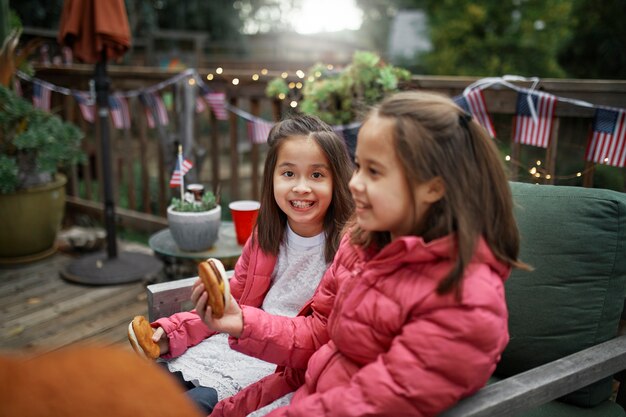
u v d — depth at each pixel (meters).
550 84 2.49
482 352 0.94
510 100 2.58
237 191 3.93
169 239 2.61
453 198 0.97
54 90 4.14
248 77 3.57
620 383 1.56
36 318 2.89
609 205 1.44
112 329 2.77
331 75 3.06
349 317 1.09
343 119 2.83
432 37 8.04
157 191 5.50
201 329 1.59
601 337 1.44
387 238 1.15
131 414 0.64
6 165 3.35
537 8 7.36
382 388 0.95
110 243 3.56
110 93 4.15
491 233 1.01
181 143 3.57
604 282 1.44
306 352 1.30
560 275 1.46
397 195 0.99
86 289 3.28
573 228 1.46
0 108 3.45
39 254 3.74
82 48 3.20
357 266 1.17
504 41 7.43
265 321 1.27
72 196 4.72
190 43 10.18
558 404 1.43
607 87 2.35
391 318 1.02
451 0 7.89
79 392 0.64
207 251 2.44
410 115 0.98
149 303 1.65
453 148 0.97
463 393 0.96
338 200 1.55
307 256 1.61
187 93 3.53
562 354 1.45
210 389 1.43
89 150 6.09
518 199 1.56
